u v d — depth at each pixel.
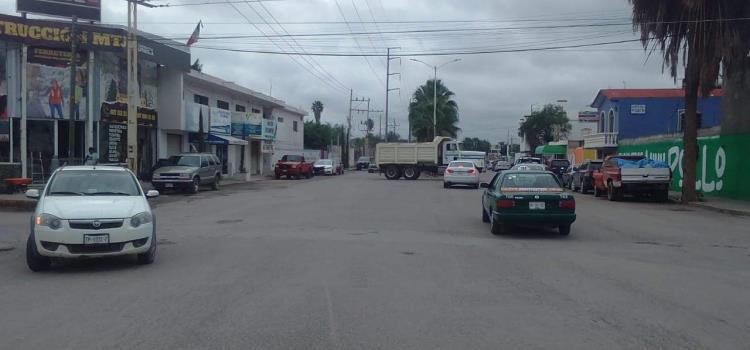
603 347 6.32
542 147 73.12
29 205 21.78
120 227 10.45
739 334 6.82
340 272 10.24
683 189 26.83
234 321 7.21
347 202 25.14
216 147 46.03
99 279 9.75
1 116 28.00
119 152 32.00
